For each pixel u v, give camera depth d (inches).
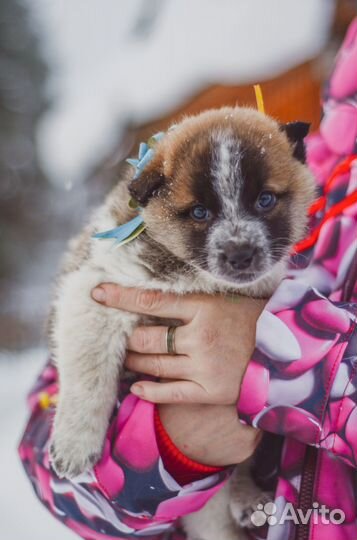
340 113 120.8
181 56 278.4
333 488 94.5
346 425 87.0
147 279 108.0
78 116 422.0
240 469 120.9
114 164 335.6
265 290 111.9
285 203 110.8
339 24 188.1
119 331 110.0
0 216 752.3
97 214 123.9
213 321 99.0
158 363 102.8
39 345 611.5
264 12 228.2
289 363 91.3
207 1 280.5
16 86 778.8
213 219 106.7
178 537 120.3
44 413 123.1
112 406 110.5
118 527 99.6
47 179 780.0
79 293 111.3
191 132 111.3
